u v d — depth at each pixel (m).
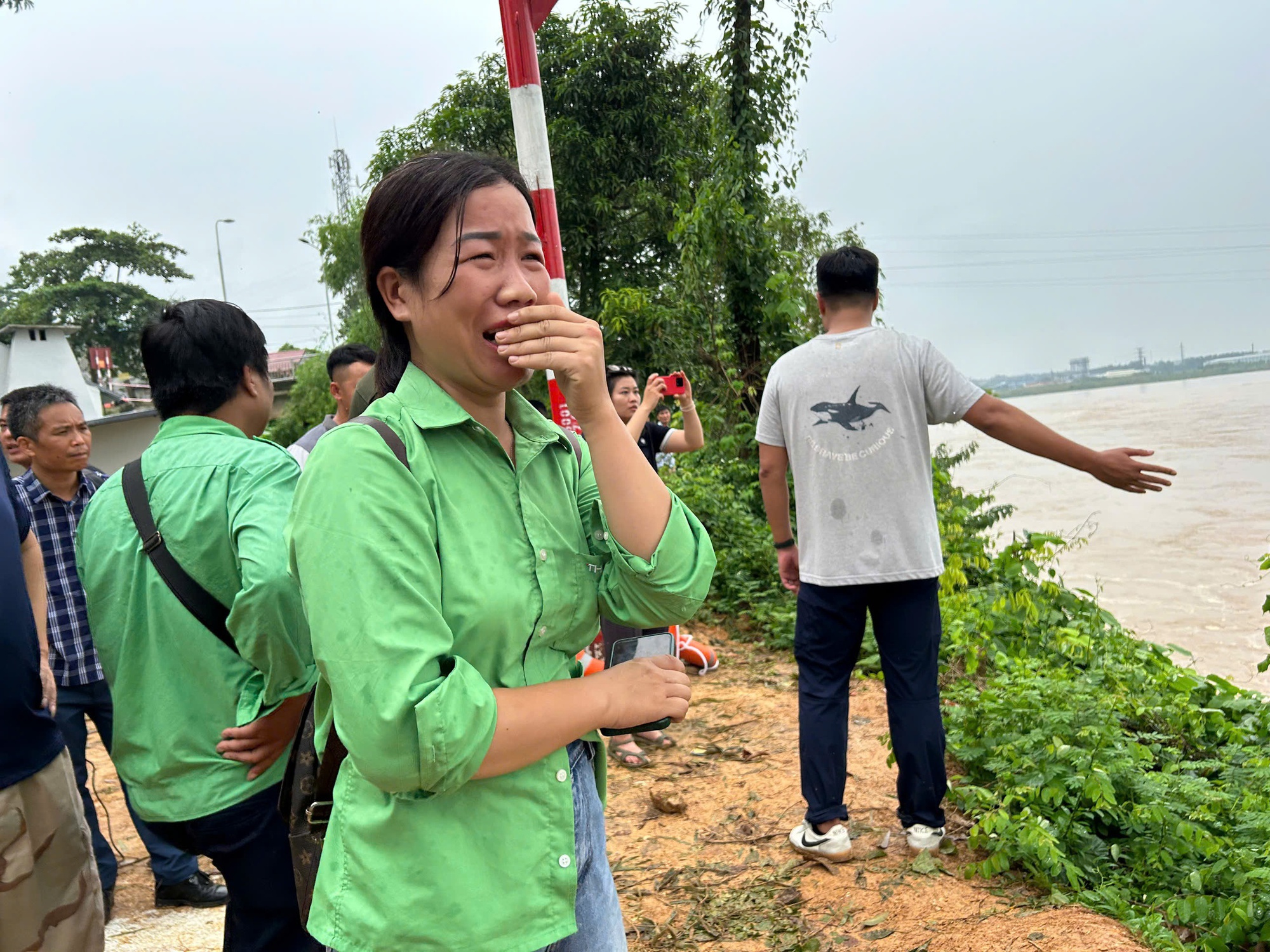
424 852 1.22
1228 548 10.30
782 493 3.56
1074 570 9.67
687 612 1.42
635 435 5.01
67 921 2.00
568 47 16.23
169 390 2.12
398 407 1.31
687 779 4.15
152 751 2.00
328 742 1.37
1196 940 2.84
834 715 3.30
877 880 3.14
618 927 1.48
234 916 2.09
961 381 3.13
